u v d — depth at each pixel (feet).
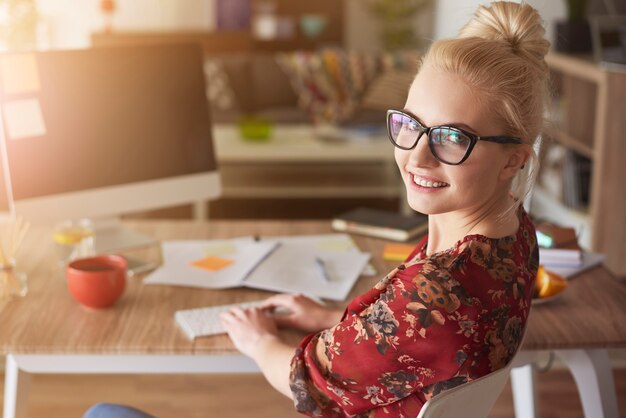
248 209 15.81
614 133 11.39
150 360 5.08
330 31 24.25
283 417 8.51
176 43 6.64
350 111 17.84
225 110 18.83
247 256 6.36
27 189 6.17
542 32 3.77
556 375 9.29
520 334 3.80
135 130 6.52
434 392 3.70
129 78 6.46
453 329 3.53
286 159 13.76
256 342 4.85
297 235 7.05
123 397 8.80
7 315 5.31
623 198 11.54
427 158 3.70
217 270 6.11
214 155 6.89
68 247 6.13
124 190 6.55
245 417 8.48
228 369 5.11
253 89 19.15
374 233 7.00
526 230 4.05
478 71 3.59
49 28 21.12
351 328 3.78
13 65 6.01
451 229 3.91
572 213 12.86
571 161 13.03
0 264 5.56
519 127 3.60
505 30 3.75
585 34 13.57
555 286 5.45
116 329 5.16
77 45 22.52
